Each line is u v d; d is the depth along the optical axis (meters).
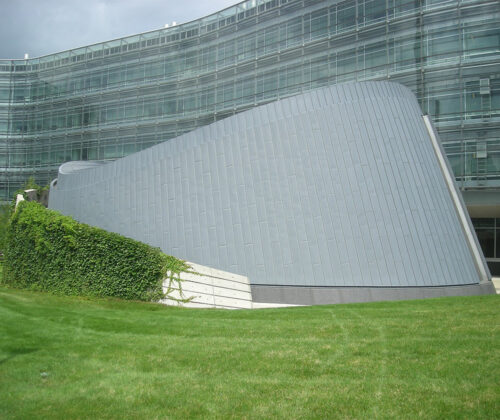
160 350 9.26
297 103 20.38
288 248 18.94
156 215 22.45
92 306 14.74
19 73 58.12
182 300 16.53
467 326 10.46
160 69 48.69
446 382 7.07
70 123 53.94
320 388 7.08
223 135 21.25
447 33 32.94
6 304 14.12
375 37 35.59
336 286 18.08
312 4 39.06
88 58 53.31
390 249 18.22
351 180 19.06
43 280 17.33
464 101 32.06
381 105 20.61
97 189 25.27
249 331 10.86
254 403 6.64
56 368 8.18
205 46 45.91
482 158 31.27
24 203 19.81
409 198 19.06
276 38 41.03
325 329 10.79
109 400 6.82
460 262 18.94
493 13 31.73
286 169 19.69
